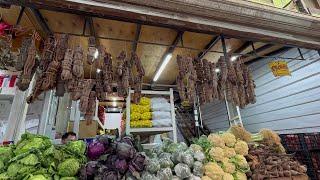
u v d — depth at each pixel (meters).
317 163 2.57
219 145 1.93
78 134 3.70
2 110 2.75
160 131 2.60
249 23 2.38
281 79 3.80
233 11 2.19
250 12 2.25
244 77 2.89
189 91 2.38
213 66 2.68
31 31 2.21
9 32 2.13
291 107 3.56
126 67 2.26
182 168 1.58
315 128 3.11
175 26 2.19
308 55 3.27
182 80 2.66
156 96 2.97
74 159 1.45
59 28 2.83
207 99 2.62
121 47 3.50
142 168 1.48
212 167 1.70
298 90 3.44
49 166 1.35
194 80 2.42
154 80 5.29
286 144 2.98
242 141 2.03
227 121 5.89
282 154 2.12
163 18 2.08
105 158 1.54
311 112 3.19
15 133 2.43
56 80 1.98
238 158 1.87
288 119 3.61
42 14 2.53
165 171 1.50
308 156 2.66
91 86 2.06
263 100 4.25
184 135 6.65
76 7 1.83
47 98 3.28
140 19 2.03
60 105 4.20
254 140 2.34
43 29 2.78
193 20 2.17
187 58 2.51
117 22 2.79
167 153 1.74
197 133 5.46
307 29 2.60
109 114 6.25
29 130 3.15
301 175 1.94
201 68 2.73
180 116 7.08
